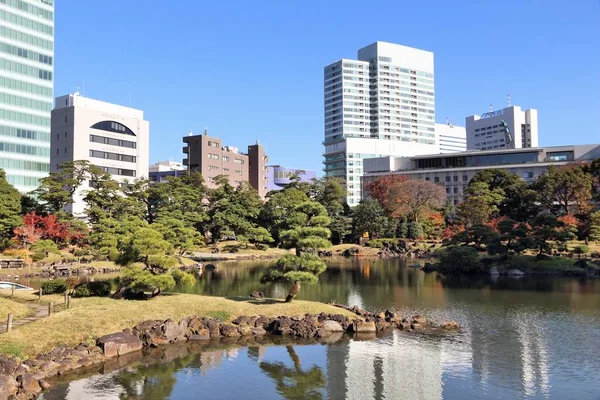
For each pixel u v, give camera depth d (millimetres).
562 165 142625
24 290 47844
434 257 105375
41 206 93562
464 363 31078
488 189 124250
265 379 28406
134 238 42562
